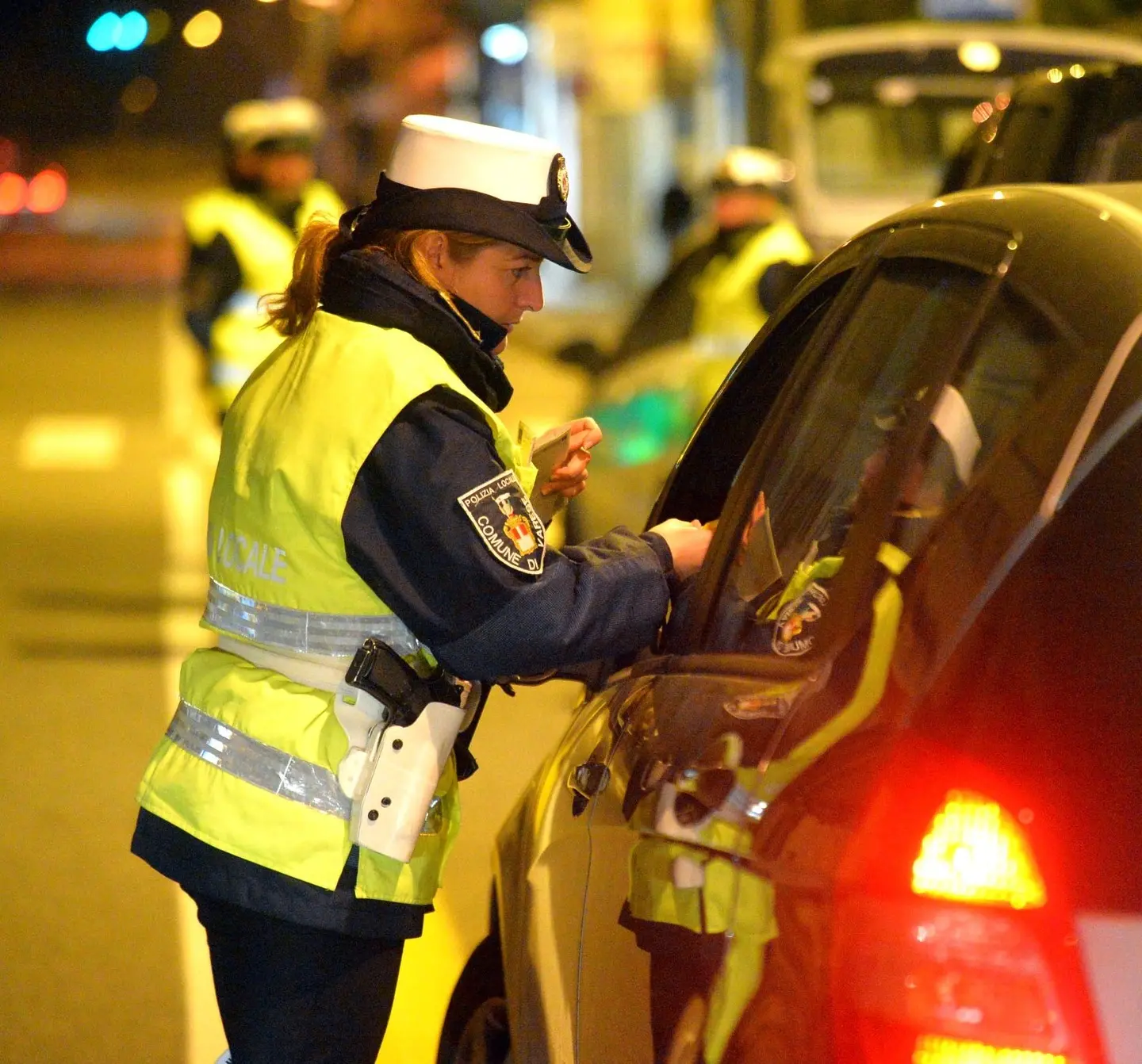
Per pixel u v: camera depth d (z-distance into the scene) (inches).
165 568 1050.1
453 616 288.2
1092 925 186.4
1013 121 407.8
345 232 319.0
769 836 213.3
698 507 348.8
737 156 871.1
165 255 2861.7
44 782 679.7
